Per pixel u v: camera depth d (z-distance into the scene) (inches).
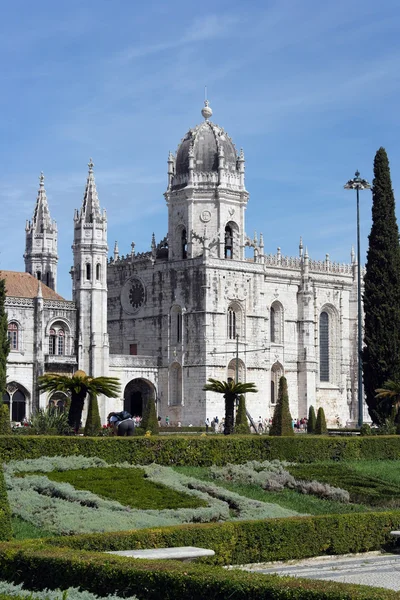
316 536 1918.1
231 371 5895.7
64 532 1862.7
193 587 1232.2
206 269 5772.6
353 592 1129.4
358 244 3855.8
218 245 5905.5
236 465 2714.1
